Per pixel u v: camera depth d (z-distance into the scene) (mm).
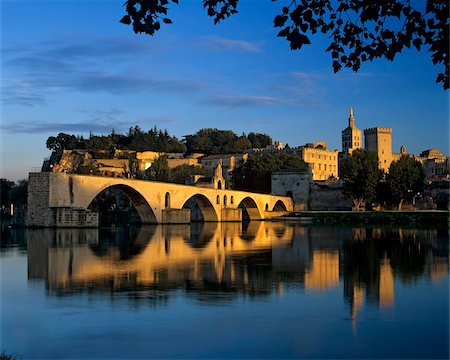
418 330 26000
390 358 22109
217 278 41062
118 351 23062
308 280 40125
